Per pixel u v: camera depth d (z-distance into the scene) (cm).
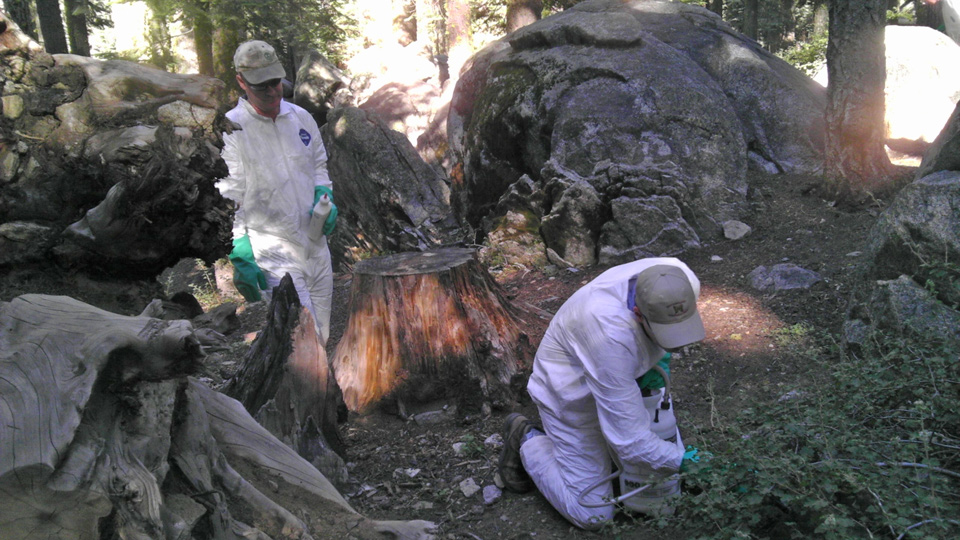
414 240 856
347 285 806
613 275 291
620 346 271
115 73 256
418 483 361
